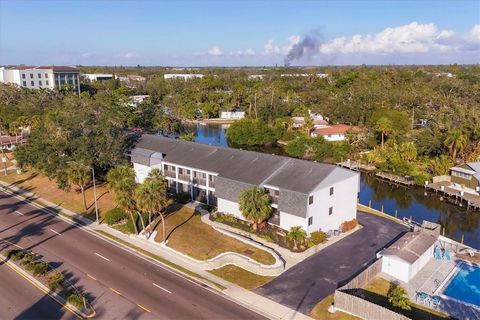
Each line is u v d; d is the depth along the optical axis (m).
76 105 78.44
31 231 51.59
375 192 74.56
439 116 98.56
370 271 39.03
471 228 57.50
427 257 43.47
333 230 50.41
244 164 55.84
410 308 33.91
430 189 74.88
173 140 70.38
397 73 190.00
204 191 58.94
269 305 35.09
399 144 92.75
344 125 121.38
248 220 49.44
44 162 64.50
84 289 37.41
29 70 169.00
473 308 35.19
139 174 65.44
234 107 173.38
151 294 36.66
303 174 49.91
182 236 48.31
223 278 39.78
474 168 72.38
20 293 36.78
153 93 194.38
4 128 99.31
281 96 160.38
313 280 39.22
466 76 193.12
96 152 64.75
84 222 54.59
